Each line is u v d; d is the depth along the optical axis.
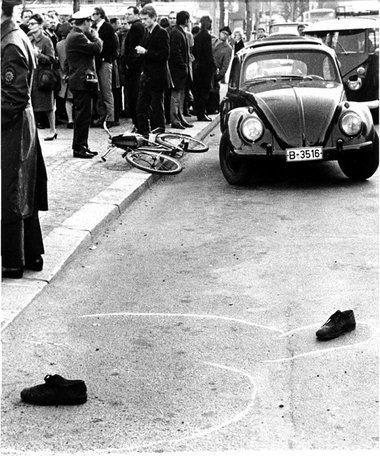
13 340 5.77
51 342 5.73
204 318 6.20
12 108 6.56
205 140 17.17
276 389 4.90
